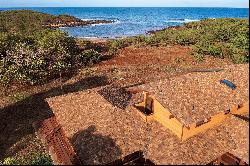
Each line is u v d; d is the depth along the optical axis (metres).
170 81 24.83
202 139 21.22
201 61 53.12
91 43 74.50
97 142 21.45
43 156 25.44
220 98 23.09
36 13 119.75
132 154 21.39
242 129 21.56
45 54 45.75
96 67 51.12
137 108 25.17
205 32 70.94
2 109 35.62
